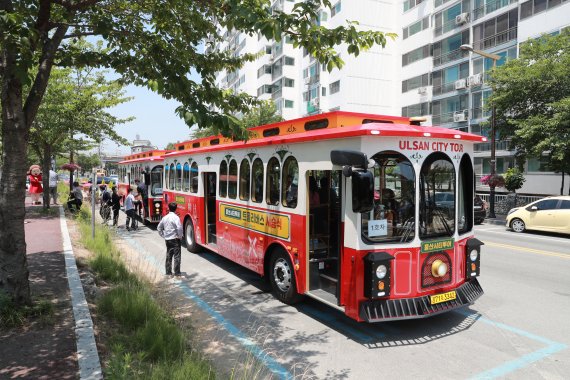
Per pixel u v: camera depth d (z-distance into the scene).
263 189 7.27
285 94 45.38
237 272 9.04
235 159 8.34
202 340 5.33
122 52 6.12
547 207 15.37
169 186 12.99
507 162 28.23
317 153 5.82
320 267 6.31
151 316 5.30
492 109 20.48
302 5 4.50
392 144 5.17
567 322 6.09
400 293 5.16
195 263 9.92
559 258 10.72
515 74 18.69
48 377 3.81
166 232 8.59
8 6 4.67
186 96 5.17
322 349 5.14
